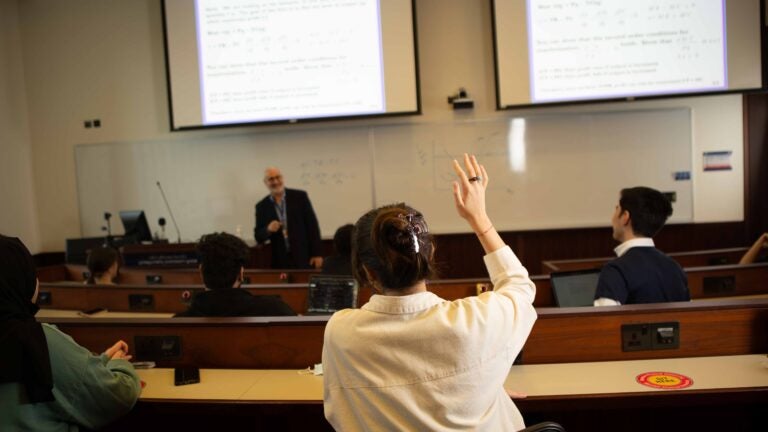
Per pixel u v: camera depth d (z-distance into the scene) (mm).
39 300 3047
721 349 1574
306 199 4402
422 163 5145
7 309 1258
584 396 1335
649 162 5012
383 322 958
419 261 961
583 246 5070
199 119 5109
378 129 5176
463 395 918
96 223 5691
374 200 5207
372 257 981
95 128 5652
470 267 5125
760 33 4586
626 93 4699
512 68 4762
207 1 5008
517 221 5098
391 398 906
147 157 5559
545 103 4750
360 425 939
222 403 1405
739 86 4637
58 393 1279
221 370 1643
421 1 5098
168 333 1686
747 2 4578
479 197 1119
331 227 5285
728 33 4609
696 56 4641
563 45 4711
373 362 930
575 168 5039
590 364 1550
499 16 4746
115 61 5598
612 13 4664
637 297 1827
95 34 5613
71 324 1729
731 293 2646
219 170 5441
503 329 973
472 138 5086
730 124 4969
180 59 5094
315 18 4922
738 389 1334
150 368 1680
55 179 5738
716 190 5012
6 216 5430
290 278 3297
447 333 924
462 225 5117
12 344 1214
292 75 4980
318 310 2096
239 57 5027
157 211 5566
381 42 4871
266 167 5355
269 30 4977
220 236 1938
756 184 4980
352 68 4918
